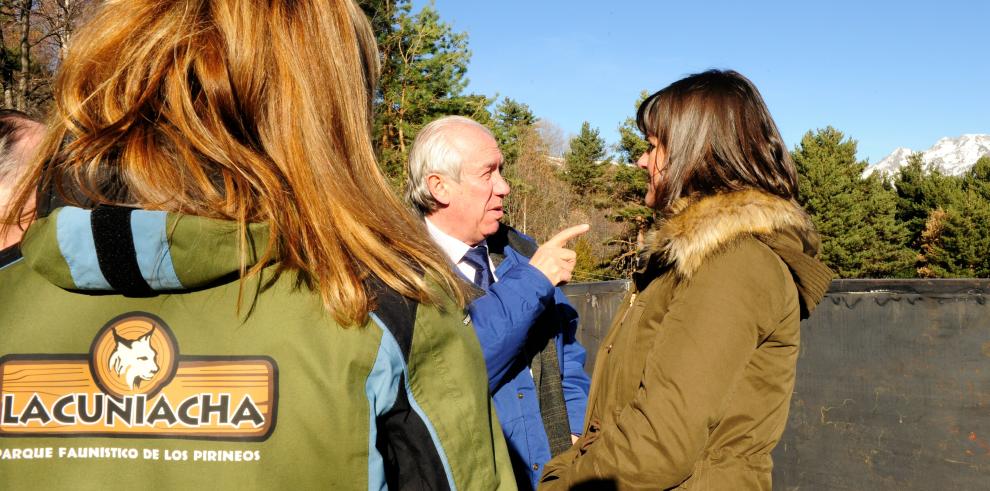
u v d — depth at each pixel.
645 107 1.73
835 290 2.82
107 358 0.70
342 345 0.72
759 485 1.36
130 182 0.73
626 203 34.22
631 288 1.76
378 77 0.94
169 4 0.79
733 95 1.54
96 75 0.77
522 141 38.75
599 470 1.35
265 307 0.72
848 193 34.06
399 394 0.76
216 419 0.70
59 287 0.72
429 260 0.83
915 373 2.59
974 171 36.41
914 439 2.58
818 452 2.84
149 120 0.76
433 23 16.06
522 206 33.53
